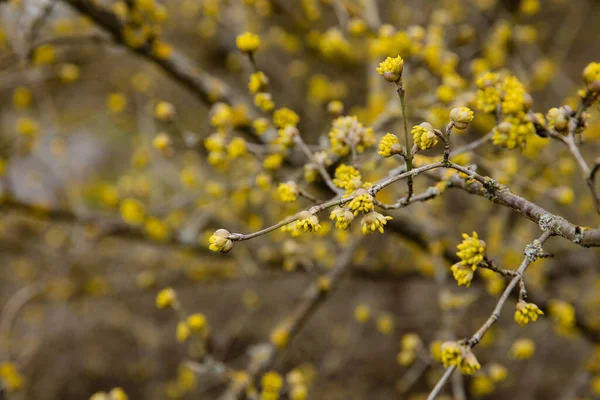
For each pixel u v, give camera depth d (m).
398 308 3.92
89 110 4.75
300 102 3.79
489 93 1.13
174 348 4.07
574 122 1.05
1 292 4.27
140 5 1.94
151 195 3.38
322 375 3.68
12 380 2.29
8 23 2.51
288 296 4.07
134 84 3.81
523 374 3.53
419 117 1.81
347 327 3.75
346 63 3.35
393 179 0.93
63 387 3.92
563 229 0.90
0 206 2.41
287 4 3.60
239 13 3.14
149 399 3.91
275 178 1.71
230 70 3.95
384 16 3.76
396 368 3.74
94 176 4.50
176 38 4.34
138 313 4.16
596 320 2.71
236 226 3.05
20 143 2.63
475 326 3.34
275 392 1.73
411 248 2.65
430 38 1.93
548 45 4.18
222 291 4.20
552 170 2.33
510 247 2.45
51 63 2.42
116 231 2.61
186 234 2.56
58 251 3.67
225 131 1.64
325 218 2.48
